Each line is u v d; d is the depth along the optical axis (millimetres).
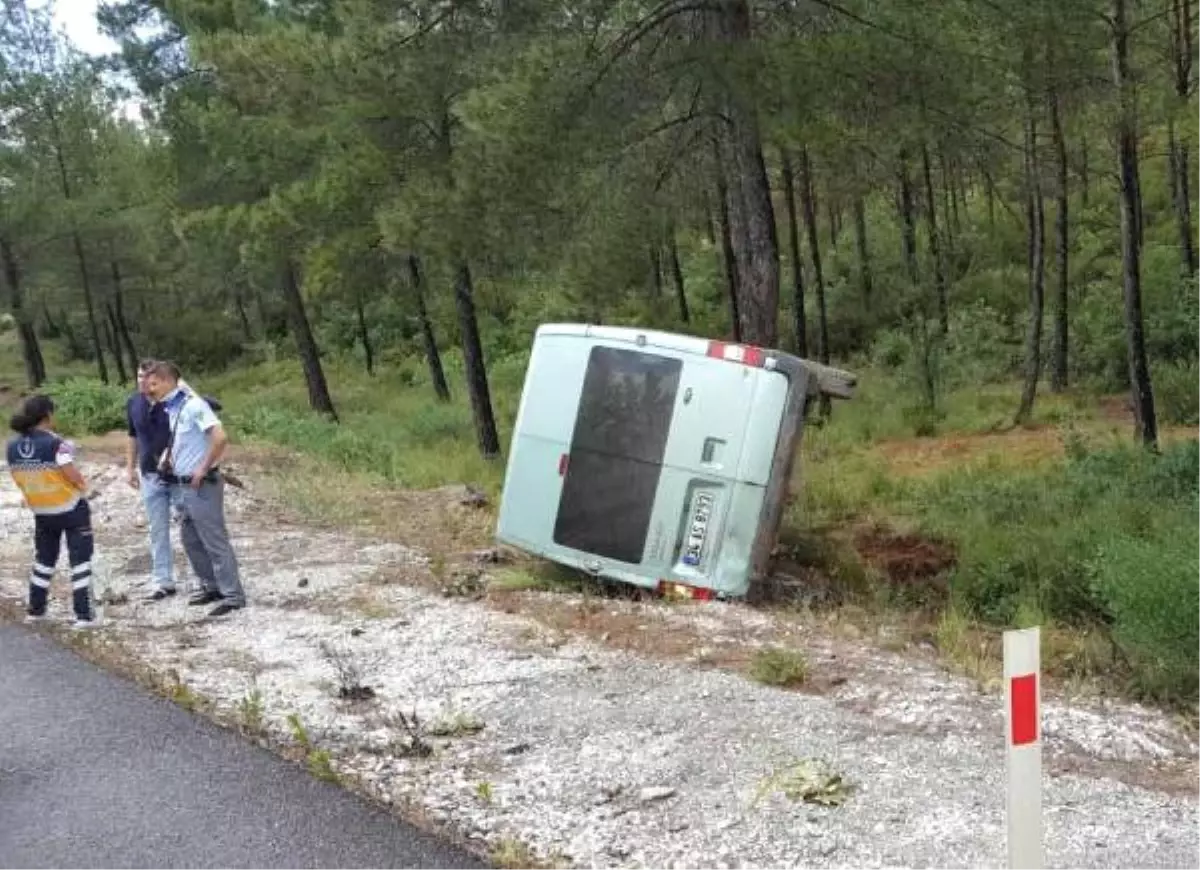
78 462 17016
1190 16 18094
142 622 8273
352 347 40938
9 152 35594
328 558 10469
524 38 13820
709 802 5078
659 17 13234
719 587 9578
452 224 13875
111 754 5664
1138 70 15148
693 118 14469
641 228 15719
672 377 9781
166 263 39375
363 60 15055
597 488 9922
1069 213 29766
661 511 9727
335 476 15930
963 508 12898
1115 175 21109
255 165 23891
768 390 9594
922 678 6832
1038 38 12258
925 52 12094
